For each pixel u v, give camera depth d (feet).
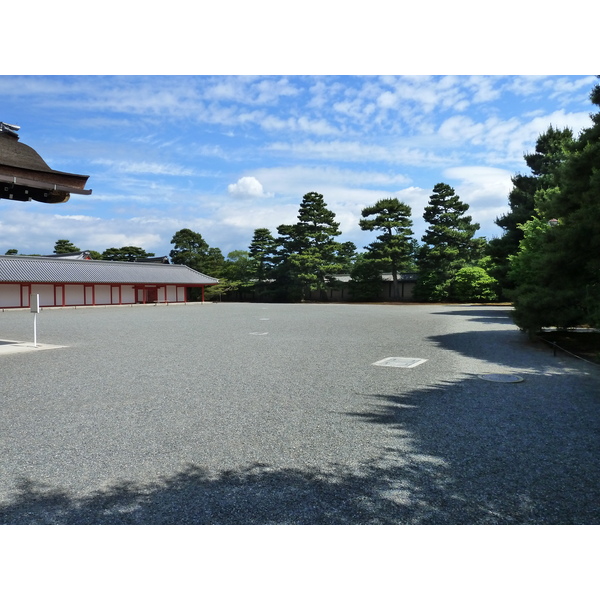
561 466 11.78
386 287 153.79
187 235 187.21
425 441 13.73
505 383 21.80
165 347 35.29
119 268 128.36
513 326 49.44
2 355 31.55
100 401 18.67
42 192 31.14
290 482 10.85
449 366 26.37
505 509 9.57
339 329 48.88
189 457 12.48
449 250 127.85
